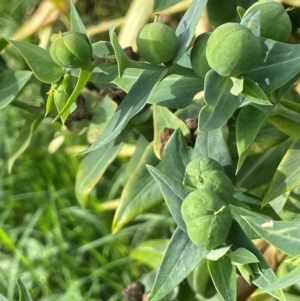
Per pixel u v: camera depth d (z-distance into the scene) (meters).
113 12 0.42
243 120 0.15
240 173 0.20
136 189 0.21
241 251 0.14
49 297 0.42
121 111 0.15
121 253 0.43
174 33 0.15
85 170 0.24
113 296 0.41
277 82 0.14
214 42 0.13
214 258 0.14
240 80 0.14
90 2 0.42
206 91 0.14
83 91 0.24
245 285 0.20
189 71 0.15
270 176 0.20
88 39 0.14
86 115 0.23
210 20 0.21
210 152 0.16
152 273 0.27
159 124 0.20
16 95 0.22
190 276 0.23
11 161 0.25
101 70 0.15
